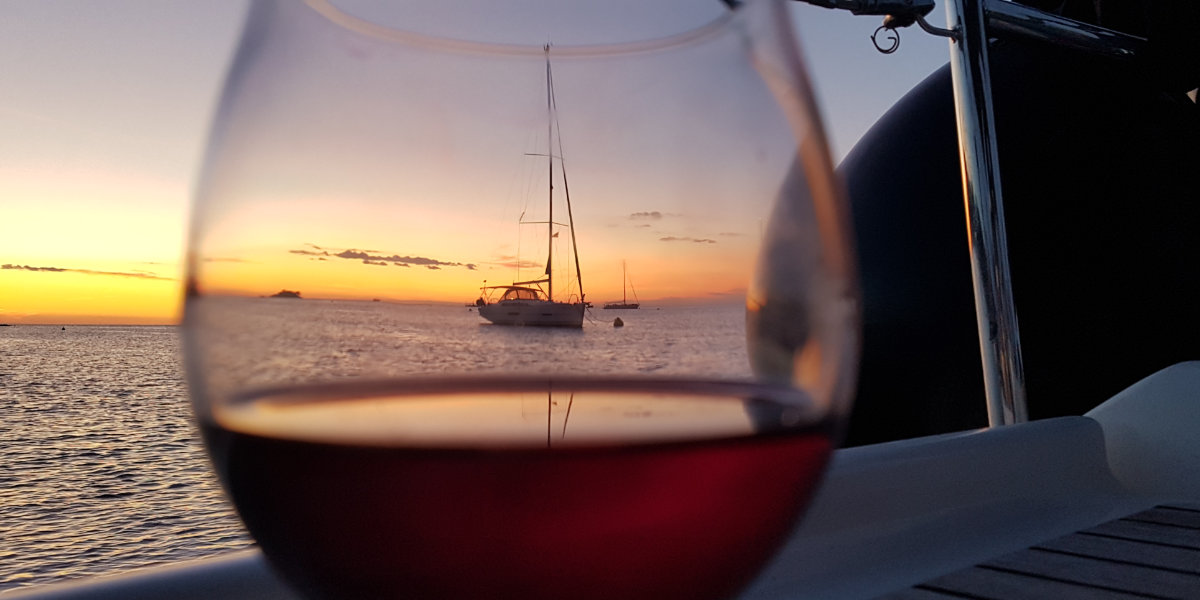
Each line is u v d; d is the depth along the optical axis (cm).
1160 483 99
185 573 46
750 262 27
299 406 24
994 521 82
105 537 1139
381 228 24
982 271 134
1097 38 159
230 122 27
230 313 25
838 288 30
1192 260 200
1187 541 73
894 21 129
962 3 135
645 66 26
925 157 250
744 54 29
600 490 23
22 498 1352
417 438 23
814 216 30
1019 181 219
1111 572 64
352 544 24
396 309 24
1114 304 206
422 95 25
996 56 234
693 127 26
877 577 65
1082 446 100
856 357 32
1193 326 200
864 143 275
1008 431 95
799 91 32
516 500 23
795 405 27
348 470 23
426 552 23
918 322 235
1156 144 205
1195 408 100
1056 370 212
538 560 23
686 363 25
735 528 25
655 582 24
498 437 23
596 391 25
